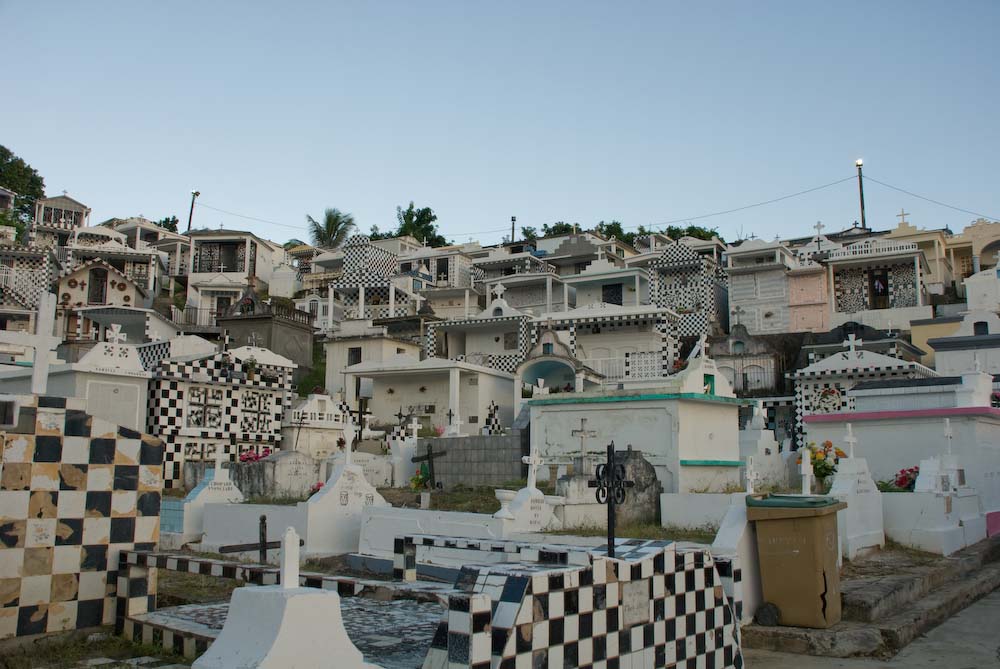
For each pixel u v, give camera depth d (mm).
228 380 24219
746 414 38562
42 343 8602
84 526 8578
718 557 9406
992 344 31781
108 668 7453
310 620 5012
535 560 7270
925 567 13672
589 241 61062
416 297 56375
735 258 52156
